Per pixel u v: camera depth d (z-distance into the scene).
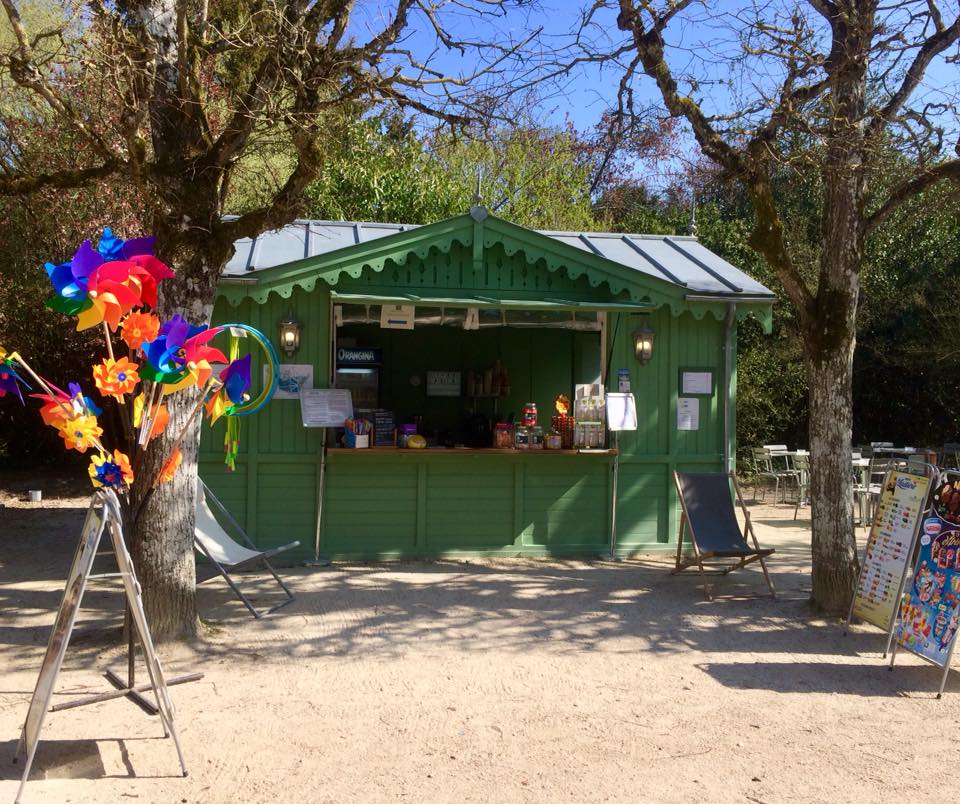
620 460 8.95
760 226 6.83
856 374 16.59
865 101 7.03
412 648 5.77
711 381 9.13
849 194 6.65
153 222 5.79
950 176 6.47
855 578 6.69
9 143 8.23
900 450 12.82
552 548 8.84
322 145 6.34
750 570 8.51
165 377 4.26
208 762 3.97
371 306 8.49
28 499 12.50
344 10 6.15
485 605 6.90
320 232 9.45
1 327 11.66
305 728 4.40
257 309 8.28
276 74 5.94
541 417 10.53
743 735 4.45
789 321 16.16
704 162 13.48
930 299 15.45
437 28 6.49
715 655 5.78
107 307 3.98
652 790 3.80
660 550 9.05
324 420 8.16
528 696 4.95
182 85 5.58
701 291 8.70
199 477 8.20
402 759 4.06
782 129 7.29
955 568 5.35
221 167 5.60
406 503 8.59
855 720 4.69
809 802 3.73
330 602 6.86
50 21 10.22
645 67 7.21
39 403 14.20
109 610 6.55
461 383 10.50
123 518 5.80
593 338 9.93
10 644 5.71
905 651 5.93
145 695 4.78
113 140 7.81
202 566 7.89
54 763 3.93
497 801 3.66
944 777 4.00
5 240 10.84
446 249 8.31
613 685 5.16
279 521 8.34
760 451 14.64
